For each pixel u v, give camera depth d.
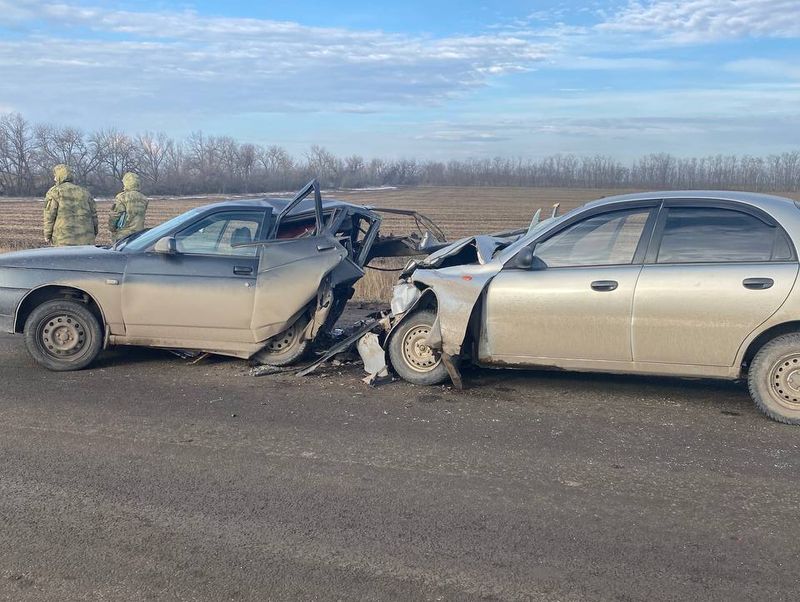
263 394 6.20
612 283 5.73
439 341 6.16
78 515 3.95
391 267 13.95
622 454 4.86
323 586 3.28
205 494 4.21
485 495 4.22
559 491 4.28
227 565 3.45
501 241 6.97
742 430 5.33
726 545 3.65
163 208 45.31
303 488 4.30
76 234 10.41
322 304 6.92
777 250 5.48
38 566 3.44
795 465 4.69
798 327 5.48
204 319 6.82
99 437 5.12
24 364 7.12
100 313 6.89
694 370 5.68
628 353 5.79
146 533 3.75
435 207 54.50
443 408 5.83
